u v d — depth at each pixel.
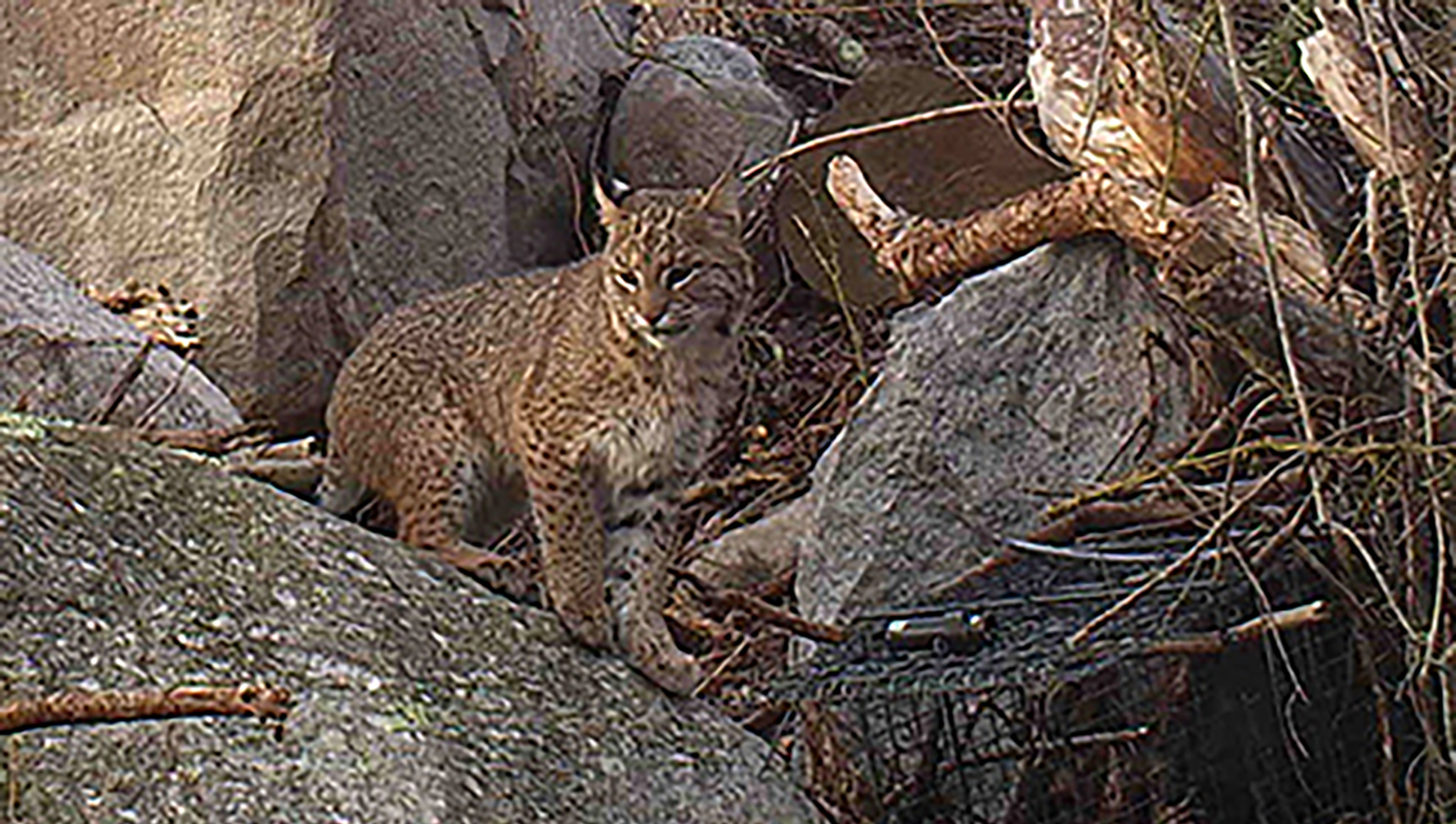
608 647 7.03
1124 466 8.43
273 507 6.89
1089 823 7.16
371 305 11.47
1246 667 7.07
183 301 11.05
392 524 8.14
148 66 11.23
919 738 7.38
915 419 8.66
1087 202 8.57
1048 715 7.16
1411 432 6.21
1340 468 6.62
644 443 7.17
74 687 5.93
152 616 6.26
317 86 11.13
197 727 5.93
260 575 6.59
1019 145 11.18
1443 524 6.22
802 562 8.70
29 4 11.32
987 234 9.02
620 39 14.44
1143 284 8.55
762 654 8.60
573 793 6.32
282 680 6.21
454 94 12.19
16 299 8.96
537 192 13.14
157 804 5.73
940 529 8.51
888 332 11.73
